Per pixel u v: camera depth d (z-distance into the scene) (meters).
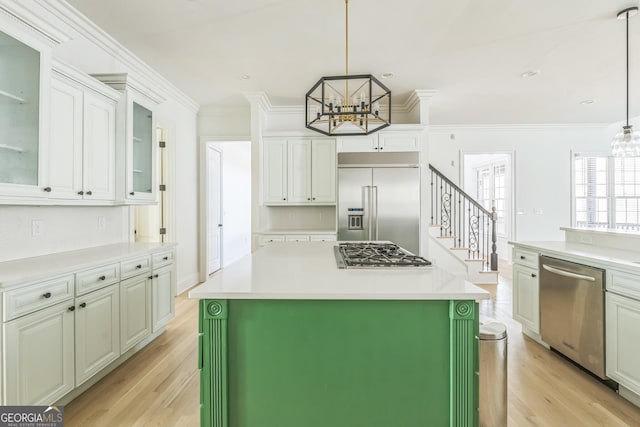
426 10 2.57
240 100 4.82
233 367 1.36
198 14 2.61
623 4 2.50
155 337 3.13
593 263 2.29
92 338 2.17
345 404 1.35
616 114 5.60
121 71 3.30
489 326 1.52
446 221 6.37
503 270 6.11
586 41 3.07
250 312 1.36
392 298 1.29
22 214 2.27
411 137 4.52
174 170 4.43
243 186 8.05
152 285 2.91
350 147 4.60
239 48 3.19
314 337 1.35
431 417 1.35
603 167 6.39
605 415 1.97
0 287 1.56
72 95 2.33
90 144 2.51
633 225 6.35
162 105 4.15
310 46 3.16
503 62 3.53
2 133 1.93
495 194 7.41
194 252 5.11
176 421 1.91
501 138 6.35
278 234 4.55
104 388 2.26
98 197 2.60
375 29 2.85
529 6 2.52
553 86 4.25
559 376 2.43
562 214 6.36
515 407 2.05
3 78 1.93
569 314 2.51
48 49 2.01
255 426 1.36
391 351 1.35
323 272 1.70
